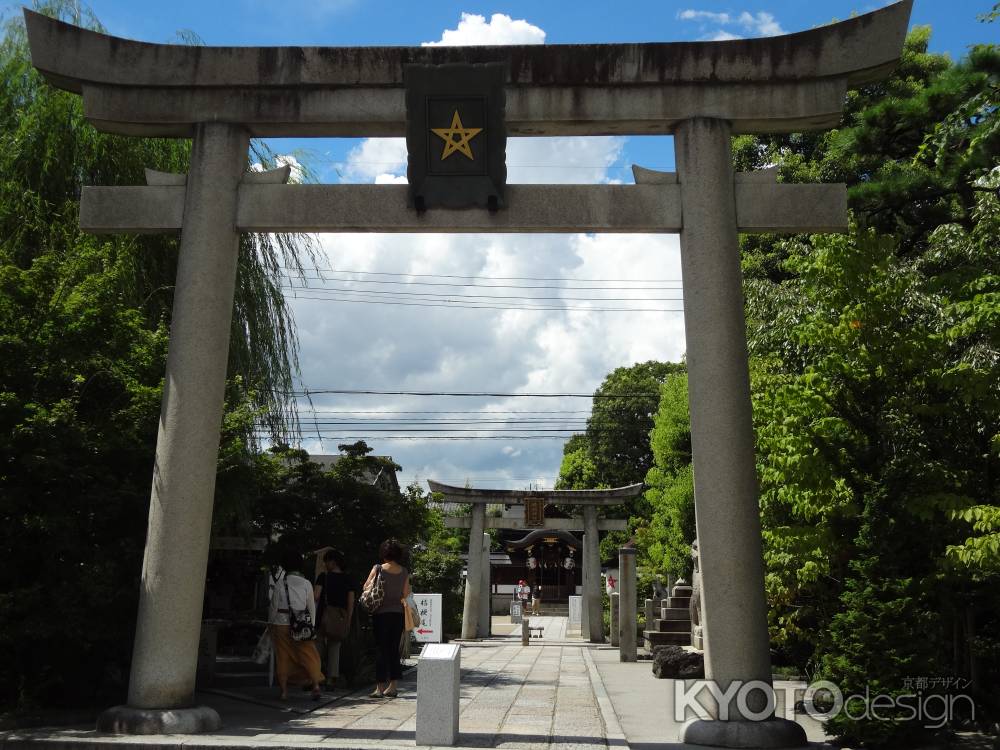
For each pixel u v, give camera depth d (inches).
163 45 357.1
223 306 345.4
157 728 302.0
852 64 339.6
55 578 352.2
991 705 352.2
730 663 306.8
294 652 396.8
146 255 482.9
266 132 364.8
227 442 421.7
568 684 507.2
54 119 464.1
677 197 342.3
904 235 555.8
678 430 1015.6
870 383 347.3
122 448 364.5
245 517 473.4
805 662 532.7
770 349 488.1
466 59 350.0
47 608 341.4
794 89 344.5
